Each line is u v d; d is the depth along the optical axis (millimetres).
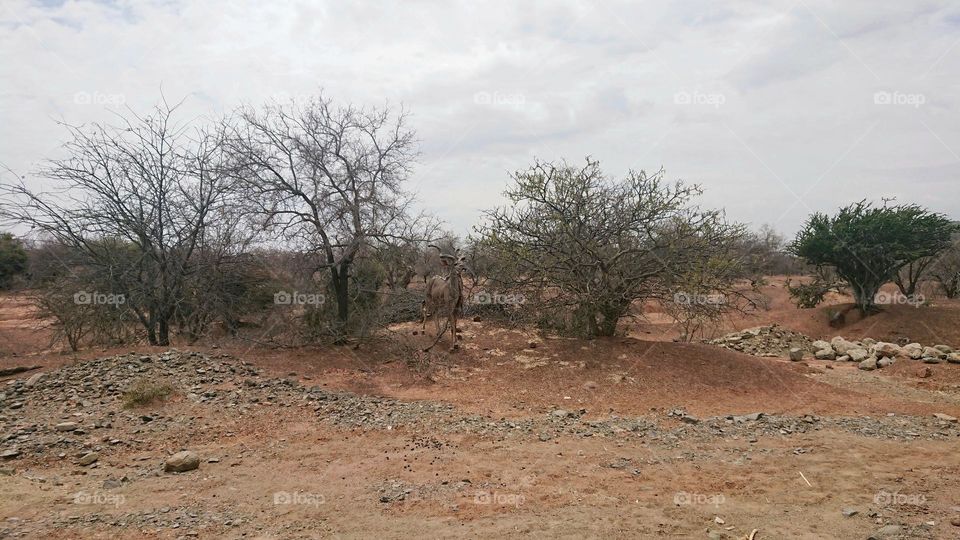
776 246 29469
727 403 10133
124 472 6852
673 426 8727
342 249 13461
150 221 13672
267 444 7879
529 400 10086
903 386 12727
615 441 7988
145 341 14773
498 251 13820
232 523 5367
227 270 14086
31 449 7410
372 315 13773
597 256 12625
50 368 11320
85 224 13461
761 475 6660
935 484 6273
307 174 13273
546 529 5230
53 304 13766
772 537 5043
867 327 23094
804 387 11477
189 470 6895
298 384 10828
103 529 5164
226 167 13383
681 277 12445
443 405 9719
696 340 19484
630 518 5469
